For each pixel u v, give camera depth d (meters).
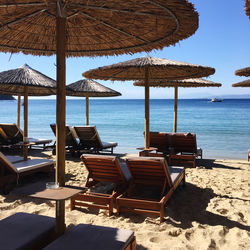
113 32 3.26
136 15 2.75
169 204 4.21
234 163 8.05
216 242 2.95
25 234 2.29
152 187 5.13
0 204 4.05
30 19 3.04
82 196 3.95
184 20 2.55
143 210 3.67
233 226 3.40
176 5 2.26
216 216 3.71
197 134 18.05
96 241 2.22
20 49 3.50
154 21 2.79
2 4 2.44
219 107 72.00
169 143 8.02
